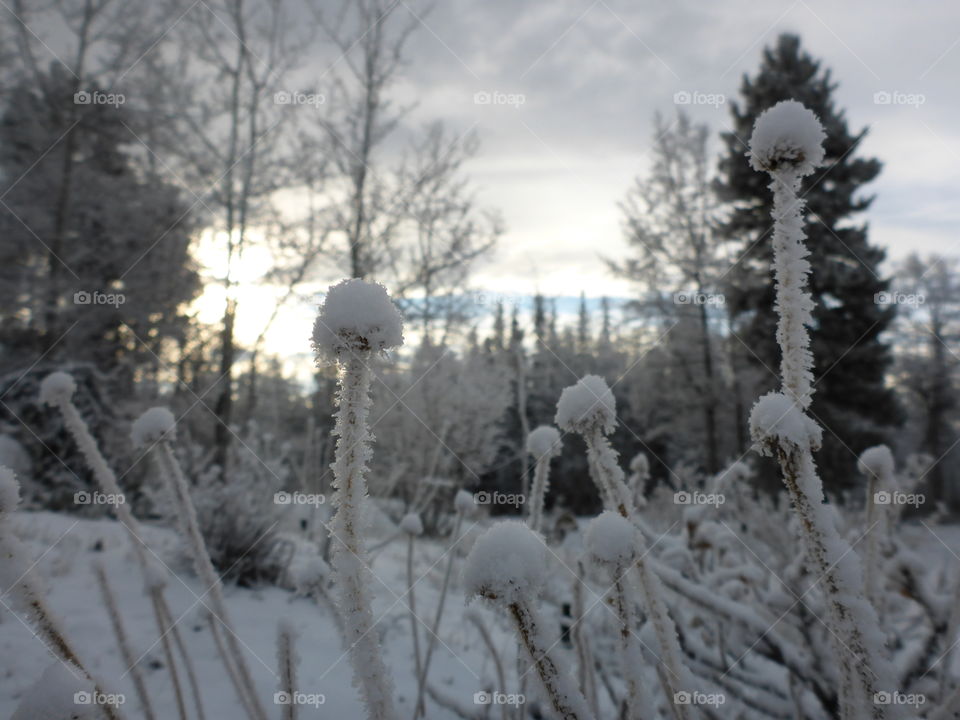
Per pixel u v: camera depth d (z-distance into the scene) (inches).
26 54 398.6
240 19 351.6
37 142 420.8
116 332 441.7
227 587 139.6
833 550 29.5
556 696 22.6
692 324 607.5
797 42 543.8
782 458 30.6
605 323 657.6
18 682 77.4
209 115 358.9
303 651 104.0
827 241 499.8
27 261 437.7
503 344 448.8
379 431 377.1
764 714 72.9
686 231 561.9
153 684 84.9
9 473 27.9
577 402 37.8
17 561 28.0
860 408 520.7
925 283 619.8
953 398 739.4
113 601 48.9
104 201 422.0
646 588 36.1
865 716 28.3
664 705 61.1
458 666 108.2
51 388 50.1
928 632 61.0
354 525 26.7
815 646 65.0
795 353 30.4
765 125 30.8
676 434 665.6
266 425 370.6
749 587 92.0
